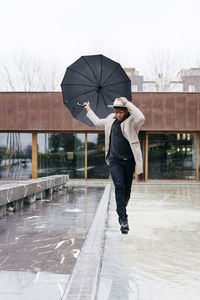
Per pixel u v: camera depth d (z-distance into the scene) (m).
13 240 4.39
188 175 16.95
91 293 2.55
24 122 16.16
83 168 17.09
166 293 2.76
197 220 6.18
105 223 5.54
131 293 2.75
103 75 4.33
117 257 3.78
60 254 3.71
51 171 17.09
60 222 5.77
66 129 16.16
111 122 4.14
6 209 7.08
